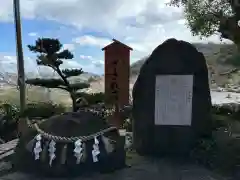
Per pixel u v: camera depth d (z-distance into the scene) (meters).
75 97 8.08
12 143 8.07
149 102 7.17
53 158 5.43
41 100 9.95
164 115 7.04
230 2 11.27
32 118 8.48
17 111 10.23
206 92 6.94
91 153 5.59
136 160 6.68
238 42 10.64
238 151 6.24
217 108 11.23
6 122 9.39
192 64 6.96
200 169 5.99
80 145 5.52
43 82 7.70
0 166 6.17
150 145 7.10
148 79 7.21
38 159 5.59
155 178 5.49
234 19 10.82
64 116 6.16
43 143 5.66
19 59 9.63
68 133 5.67
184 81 6.96
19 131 8.26
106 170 5.76
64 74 7.64
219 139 6.97
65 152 5.50
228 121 8.88
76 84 7.98
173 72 7.02
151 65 7.21
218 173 5.72
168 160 6.68
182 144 6.89
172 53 7.07
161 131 7.04
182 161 6.57
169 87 7.05
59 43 7.46
